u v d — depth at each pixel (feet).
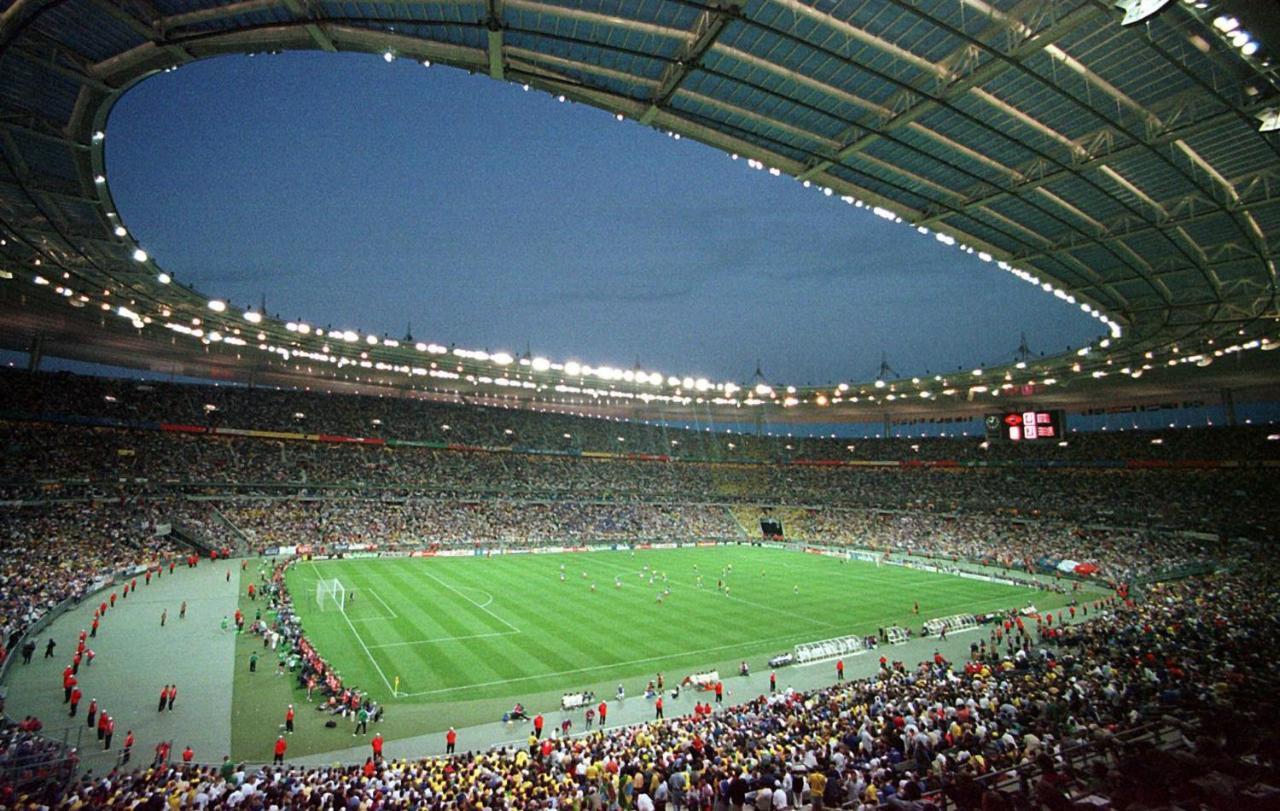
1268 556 200.85
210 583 170.30
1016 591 189.37
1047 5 54.95
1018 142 71.36
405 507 270.26
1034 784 37.76
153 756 75.46
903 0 53.31
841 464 370.12
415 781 59.26
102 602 144.66
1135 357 193.98
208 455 252.01
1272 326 145.48
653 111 72.02
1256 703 54.80
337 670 107.86
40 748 63.93
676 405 373.81
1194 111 67.31
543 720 91.04
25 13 61.26
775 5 57.00
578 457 348.59
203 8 62.13
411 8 58.03
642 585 188.03
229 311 187.32
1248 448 257.96
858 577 209.97
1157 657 86.99
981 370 247.70
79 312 204.95
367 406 314.35
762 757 56.44
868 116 72.59
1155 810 32.35
